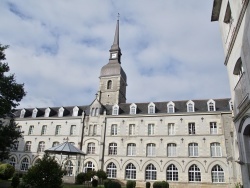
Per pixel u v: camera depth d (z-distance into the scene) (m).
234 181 29.09
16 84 23.31
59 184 15.53
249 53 9.79
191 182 36.91
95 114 46.50
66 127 47.31
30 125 50.03
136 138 42.25
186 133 39.88
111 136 43.69
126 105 47.75
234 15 11.91
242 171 11.79
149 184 33.84
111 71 55.47
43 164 15.59
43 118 49.50
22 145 48.59
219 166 36.69
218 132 38.38
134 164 40.72
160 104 45.22
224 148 37.03
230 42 12.60
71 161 42.94
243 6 10.08
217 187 35.47
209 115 39.81
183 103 43.81
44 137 47.88
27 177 15.18
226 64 14.48
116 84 53.81
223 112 38.94
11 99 23.03
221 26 15.07
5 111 22.31
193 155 38.56
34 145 47.94
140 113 44.28
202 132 39.09
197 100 43.53
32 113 52.12
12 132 23.53
